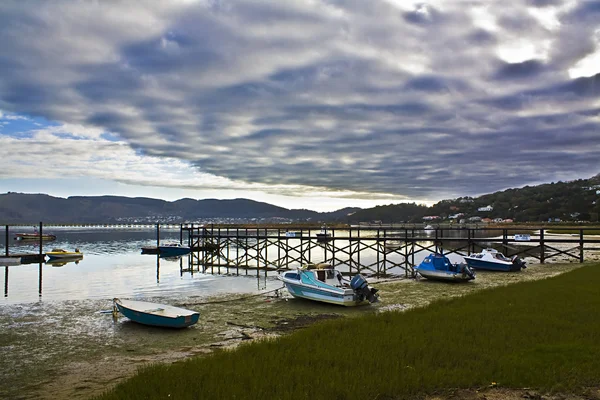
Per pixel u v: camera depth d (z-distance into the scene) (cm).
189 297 2522
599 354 993
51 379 1198
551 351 1035
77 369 1285
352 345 1167
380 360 1014
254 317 1991
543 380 854
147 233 14438
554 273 3375
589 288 2092
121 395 883
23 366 1324
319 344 1193
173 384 912
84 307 2217
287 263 4281
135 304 1980
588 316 1438
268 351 1156
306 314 2052
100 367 1299
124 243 8344
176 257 5525
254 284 3139
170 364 1193
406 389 835
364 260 4928
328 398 798
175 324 1750
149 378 970
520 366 934
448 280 2991
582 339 1137
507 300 1822
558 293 1952
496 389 842
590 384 844
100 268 4228
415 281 3072
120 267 4331
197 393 859
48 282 3238
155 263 4753
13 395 1077
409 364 991
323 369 968
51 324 1864
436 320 1453
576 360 962
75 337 1661
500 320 1403
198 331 1741
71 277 3538
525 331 1246
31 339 1634
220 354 1174
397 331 1316
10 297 2556
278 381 893
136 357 1402
